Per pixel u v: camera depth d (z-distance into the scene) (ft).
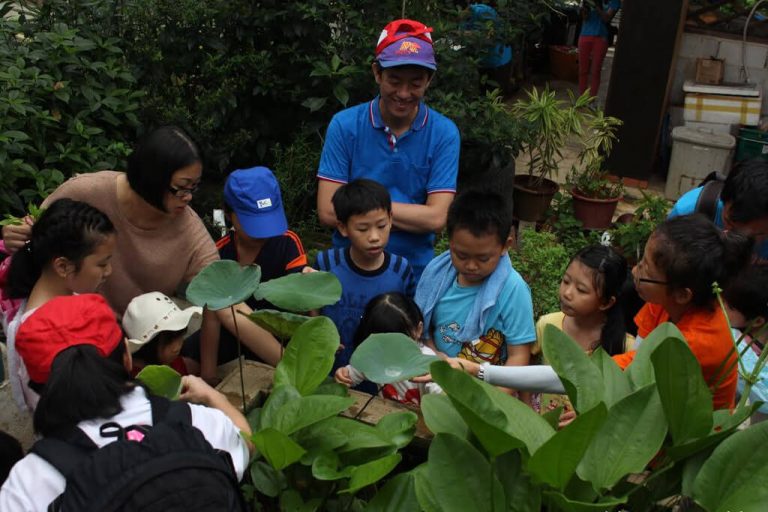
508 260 7.63
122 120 14.78
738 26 19.57
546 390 6.11
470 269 7.36
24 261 6.76
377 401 6.20
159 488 4.10
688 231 5.95
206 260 8.02
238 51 17.02
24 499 4.27
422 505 4.14
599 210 17.21
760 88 19.72
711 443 4.25
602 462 4.27
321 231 16.61
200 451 4.39
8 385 8.18
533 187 17.72
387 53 8.73
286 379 5.18
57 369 4.64
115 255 7.68
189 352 8.28
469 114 16.58
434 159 9.53
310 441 4.96
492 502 4.07
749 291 7.57
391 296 7.29
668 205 15.90
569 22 28.78
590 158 18.13
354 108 9.67
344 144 9.59
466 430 4.55
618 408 4.41
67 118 13.73
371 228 7.95
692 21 19.79
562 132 17.11
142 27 16.22
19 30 14.20
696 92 19.47
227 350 8.36
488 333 7.66
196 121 16.46
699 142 18.76
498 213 7.09
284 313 5.17
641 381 4.78
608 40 24.23
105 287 7.78
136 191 7.14
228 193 8.18
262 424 4.83
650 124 19.66
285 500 4.95
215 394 5.64
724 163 18.83
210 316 7.34
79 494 4.08
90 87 13.73
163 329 6.89
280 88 16.88
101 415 4.58
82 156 13.42
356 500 5.18
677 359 4.07
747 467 3.99
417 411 6.07
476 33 17.35
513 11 18.37
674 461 4.37
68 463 4.34
